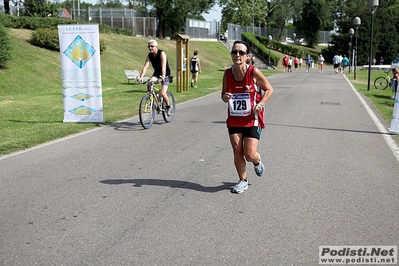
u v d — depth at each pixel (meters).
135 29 51.50
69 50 11.58
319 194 5.90
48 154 8.20
